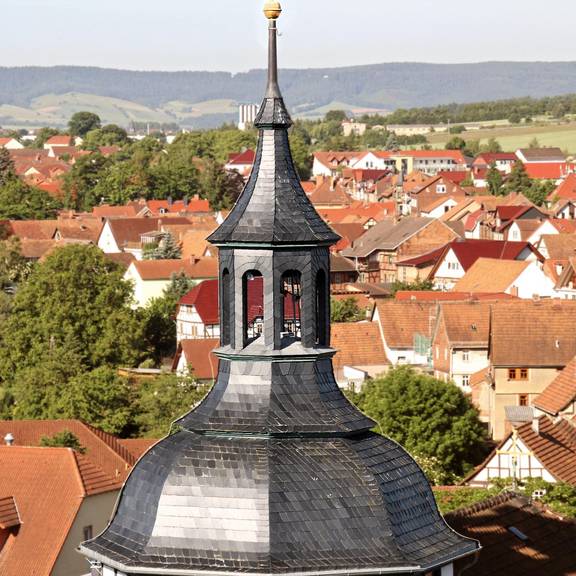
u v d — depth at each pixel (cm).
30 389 15750
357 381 16150
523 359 15700
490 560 6538
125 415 14988
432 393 12900
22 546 9656
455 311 16800
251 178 4344
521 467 10875
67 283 19338
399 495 4147
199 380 16462
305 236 4219
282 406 4184
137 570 3994
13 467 10075
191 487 4075
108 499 9988
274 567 3928
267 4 4312
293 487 4050
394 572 3975
